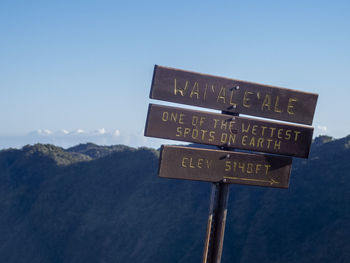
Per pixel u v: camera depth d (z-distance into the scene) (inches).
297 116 257.9
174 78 239.5
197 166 244.8
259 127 251.8
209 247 253.0
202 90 243.6
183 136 241.8
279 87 254.5
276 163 255.3
